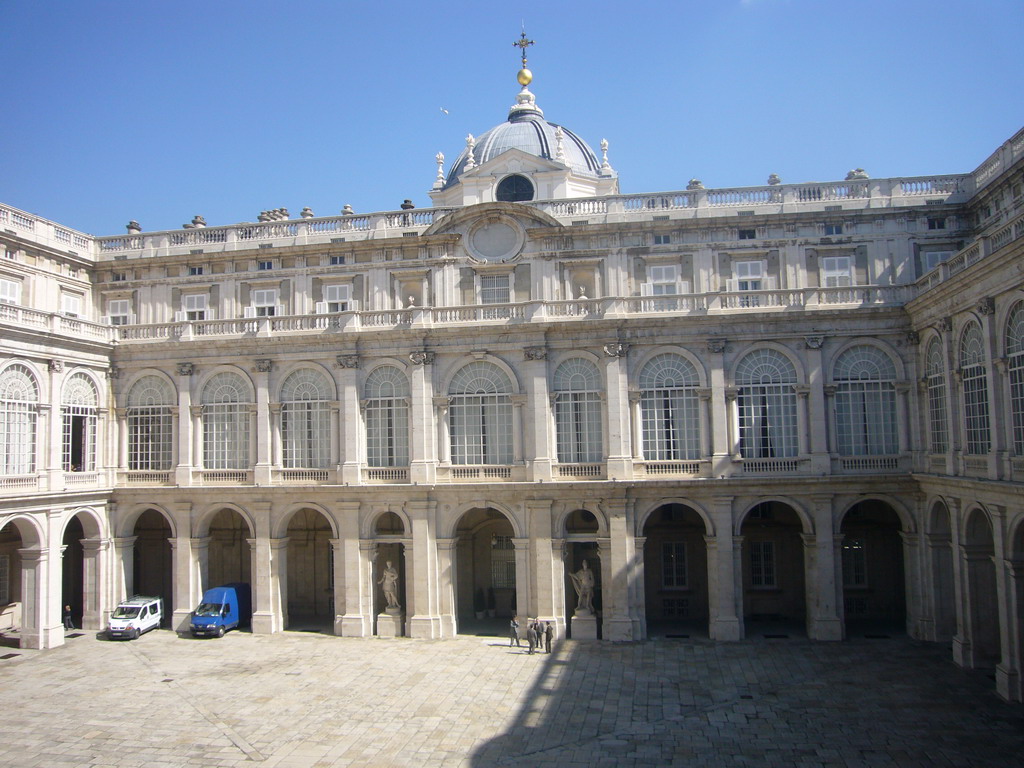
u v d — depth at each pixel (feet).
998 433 113.70
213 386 164.76
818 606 144.46
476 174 193.16
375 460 158.61
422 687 122.21
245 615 165.89
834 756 94.22
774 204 161.68
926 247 157.58
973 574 126.00
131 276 180.14
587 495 148.66
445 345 156.25
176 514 161.99
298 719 109.29
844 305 146.61
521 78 222.69
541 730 104.01
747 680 122.62
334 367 159.74
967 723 103.19
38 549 148.05
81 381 160.86
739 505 146.82
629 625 146.61
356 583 154.71
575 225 163.43
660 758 94.89
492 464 154.51
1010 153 142.51
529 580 150.61
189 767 94.58
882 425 147.43
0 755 98.63
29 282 163.94
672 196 165.17
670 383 151.94
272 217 190.19
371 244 170.09
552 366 154.30
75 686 125.18
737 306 151.74
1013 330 110.52
